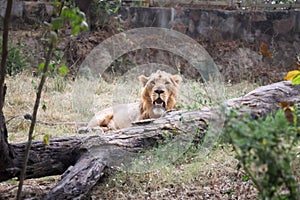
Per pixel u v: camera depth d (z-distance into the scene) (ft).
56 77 44.45
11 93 39.81
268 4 56.75
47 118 34.50
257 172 14.85
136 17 56.24
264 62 53.98
